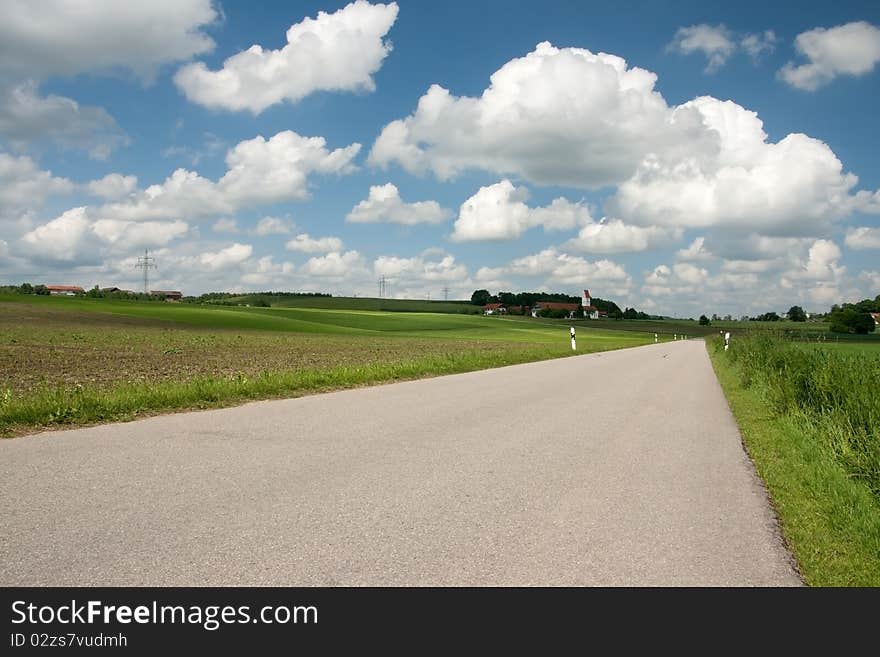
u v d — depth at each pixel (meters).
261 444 8.10
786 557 4.73
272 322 77.94
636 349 49.84
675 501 6.16
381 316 107.38
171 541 4.58
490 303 195.38
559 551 4.70
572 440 9.19
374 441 8.55
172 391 12.13
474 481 6.63
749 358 21.33
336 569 4.24
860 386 11.12
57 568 4.10
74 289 181.50
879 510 5.98
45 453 7.28
